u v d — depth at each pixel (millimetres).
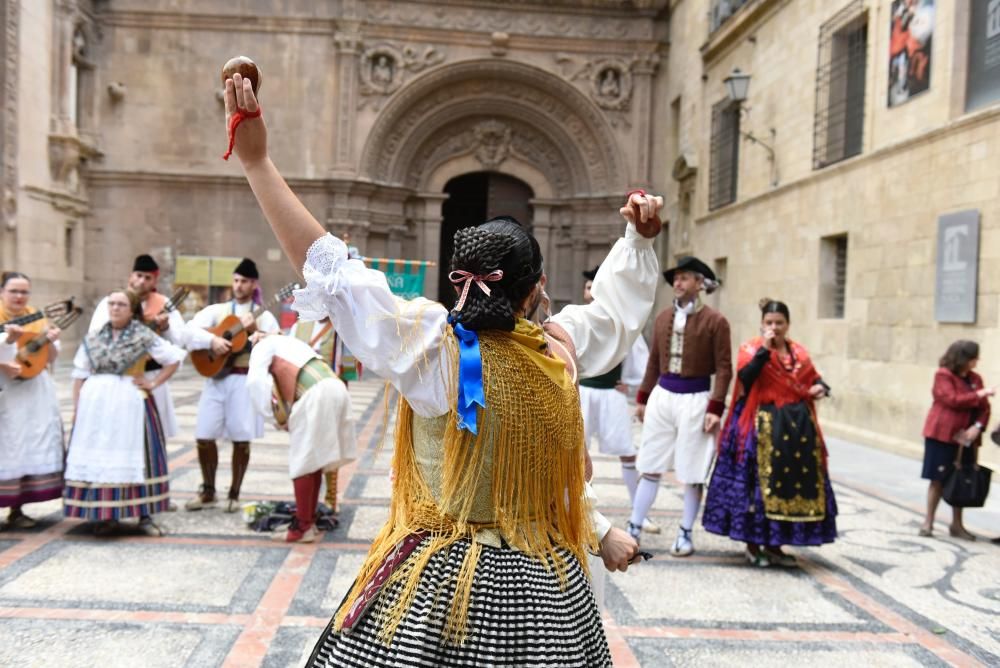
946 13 9086
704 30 17453
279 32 19766
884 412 10203
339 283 1619
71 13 17922
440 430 1736
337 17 19688
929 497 5988
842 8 11336
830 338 11633
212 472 6289
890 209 10125
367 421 11328
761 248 14125
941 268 8992
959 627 4148
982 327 8375
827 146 11922
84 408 5277
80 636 3719
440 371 1676
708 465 5324
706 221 17109
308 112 19891
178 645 3650
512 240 1798
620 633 3955
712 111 16844
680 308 5469
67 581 4461
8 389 5402
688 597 4512
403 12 20016
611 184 20953
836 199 11484
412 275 9820
